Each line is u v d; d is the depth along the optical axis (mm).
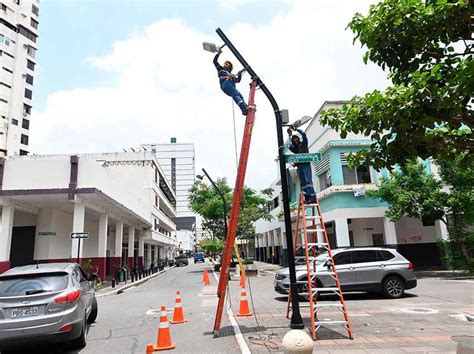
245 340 7219
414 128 4324
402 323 8398
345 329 7855
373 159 4969
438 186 20125
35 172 18531
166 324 7277
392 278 12531
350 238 25297
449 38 4227
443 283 16562
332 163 22109
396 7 4430
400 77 4734
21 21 55250
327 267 12594
